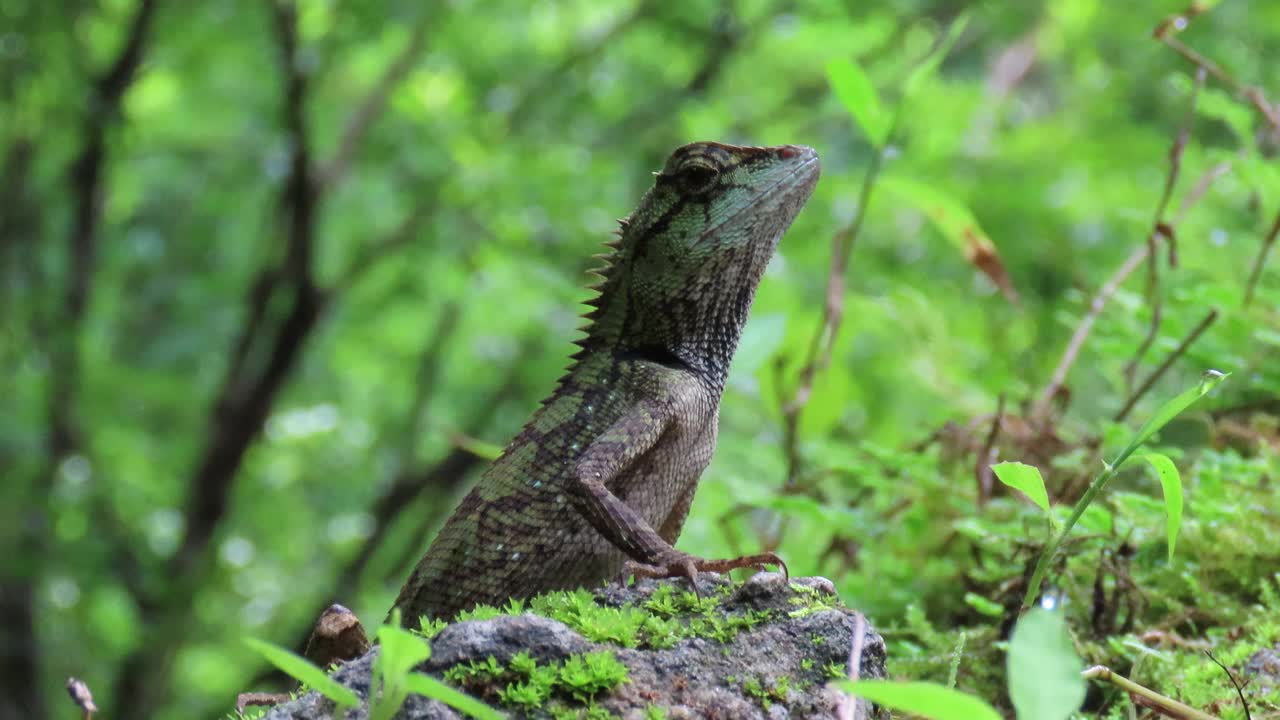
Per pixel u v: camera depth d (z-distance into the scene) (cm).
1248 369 730
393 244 1758
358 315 1977
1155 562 604
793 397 861
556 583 519
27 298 1722
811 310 1410
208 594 1938
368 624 1852
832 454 805
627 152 1858
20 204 1734
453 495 1977
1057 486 696
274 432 2123
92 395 1855
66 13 1569
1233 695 458
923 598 673
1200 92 750
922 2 1823
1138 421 745
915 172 1530
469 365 2086
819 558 706
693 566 426
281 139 1770
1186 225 881
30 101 1612
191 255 1908
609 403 532
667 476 534
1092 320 771
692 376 543
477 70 1816
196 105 1883
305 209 1745
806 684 382
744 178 559
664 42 1897
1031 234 1488
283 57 1681
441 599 524
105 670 1898
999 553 655
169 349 1856
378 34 1702
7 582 1675
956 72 1744
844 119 1802
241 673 2070
